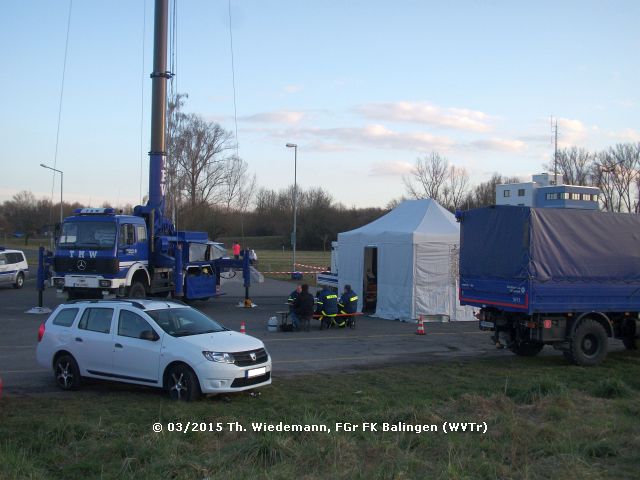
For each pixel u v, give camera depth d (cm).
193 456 675
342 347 1531
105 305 1040
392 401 947
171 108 5028
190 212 5472
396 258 2131
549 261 1280
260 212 9738
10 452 660
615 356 1437
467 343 1625
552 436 745
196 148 5569
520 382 1111
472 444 716
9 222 8788
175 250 2252
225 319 2062
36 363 1267
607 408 902
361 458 677
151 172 2330
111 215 2055
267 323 1972
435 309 2075
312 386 1059
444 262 2091
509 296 1312
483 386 1072
